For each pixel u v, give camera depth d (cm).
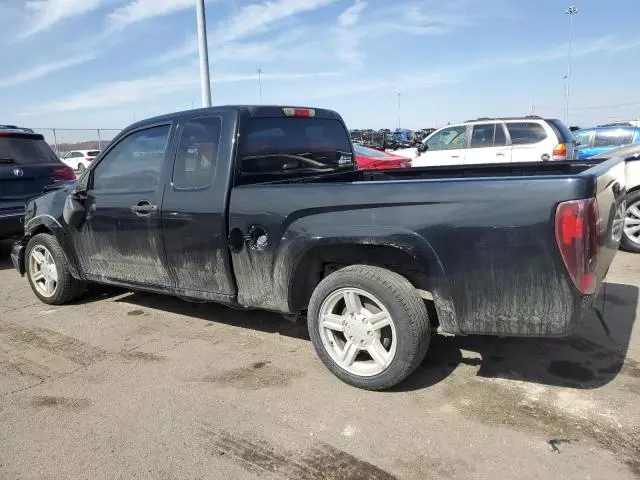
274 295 373
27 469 274
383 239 318
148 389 358
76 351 428
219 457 279
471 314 306
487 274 296
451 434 291
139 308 533
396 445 284
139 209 434
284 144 434
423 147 1137
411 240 311
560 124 1037
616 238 353
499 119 1062
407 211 312
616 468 257
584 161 464
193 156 406
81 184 490
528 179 284
